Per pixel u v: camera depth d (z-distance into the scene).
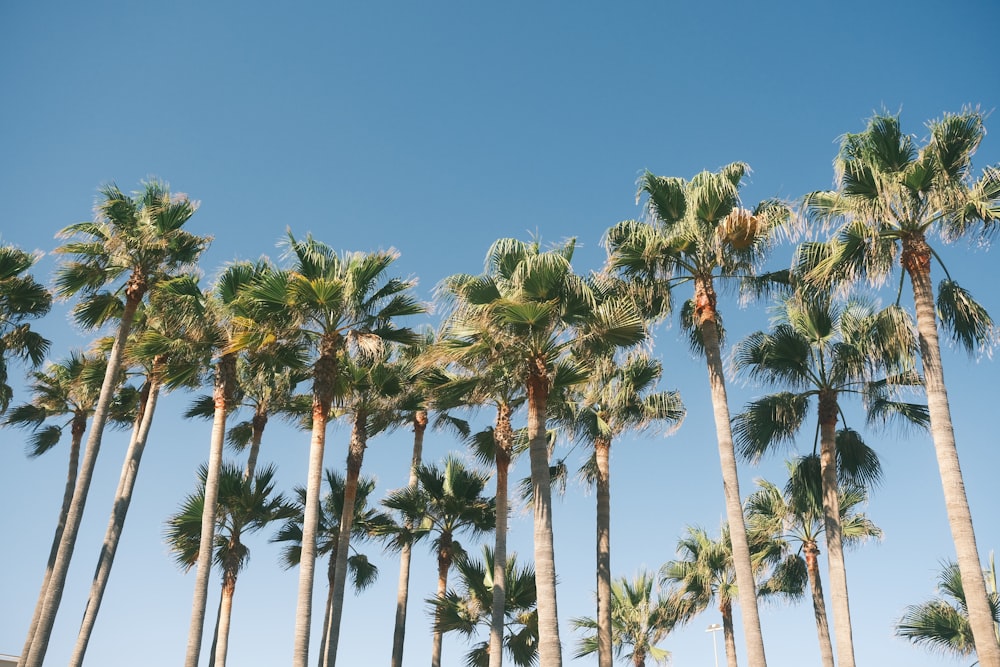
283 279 16.64
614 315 14.15
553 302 13.91
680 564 29.39
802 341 18.17
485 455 21.86
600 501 20.28
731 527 14.45
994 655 11.66
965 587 12.16
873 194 14.38
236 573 22.83
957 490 12.59
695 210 15.47
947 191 13.17
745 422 18.47
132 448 21.20
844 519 24.42
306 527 16.48
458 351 14.33
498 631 17.81
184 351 20.11
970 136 13.60
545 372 14.52
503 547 18.50
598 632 18.83
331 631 19.09
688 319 17.31
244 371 23.52
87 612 18.81
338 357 18.84
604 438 20.86
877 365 14.91
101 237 19.83
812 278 14.98
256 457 24.19
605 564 19.48
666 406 19.20
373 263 17.61
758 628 13.72
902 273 14.39
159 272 19.97
